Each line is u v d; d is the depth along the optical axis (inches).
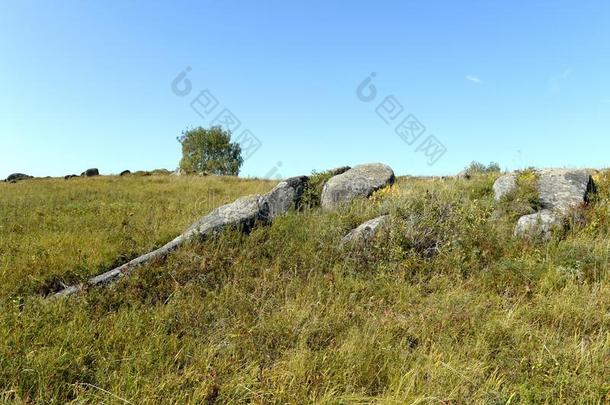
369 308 214.5
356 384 155.5
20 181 1147.9
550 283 224.4
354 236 299.6
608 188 346.6
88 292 243.1
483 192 392.2
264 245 306.0
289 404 143.2
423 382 151.8
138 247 336.8
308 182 420.2
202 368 165.6
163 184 961.5
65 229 409.1
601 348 166.4
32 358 166.6
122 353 177.6
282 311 211.3
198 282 257.8
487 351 169.2
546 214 298.0
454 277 246.1
